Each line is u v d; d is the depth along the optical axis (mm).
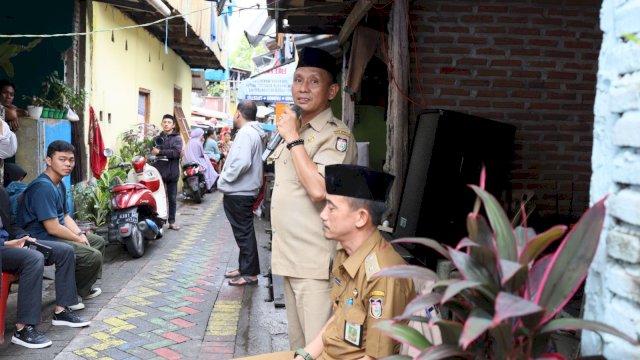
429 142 4441
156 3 7895
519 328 1294
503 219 1357
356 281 2365
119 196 7355
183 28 11945
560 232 1245
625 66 1586
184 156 13445
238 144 6176
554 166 5312
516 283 1328
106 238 8312
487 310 1351
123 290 6098
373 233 2402
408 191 4730
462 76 5273
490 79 5273
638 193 1520
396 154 5195
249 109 6375
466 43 5250
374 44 6039
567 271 1332
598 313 1656
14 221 5250
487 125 4387
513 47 5250
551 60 5254
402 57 5125
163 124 9812
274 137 3467
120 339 4734
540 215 5145
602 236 1648
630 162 1537
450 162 4344
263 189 8867
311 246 3121
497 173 4430
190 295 5992
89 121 8742
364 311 2330
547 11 5211
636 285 1488
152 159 9578
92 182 8609
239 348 4609
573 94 5273
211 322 5191
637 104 1515
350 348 2352
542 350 1361
